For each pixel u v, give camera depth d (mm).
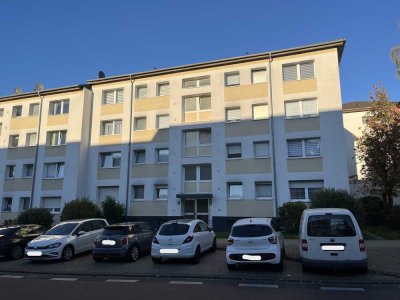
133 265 12648
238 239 10930
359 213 18312
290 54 24031
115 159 27656
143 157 27062
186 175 25406
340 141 21984
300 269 11156
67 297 8117
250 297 7898
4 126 31438
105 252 13141
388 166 21125
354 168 31859
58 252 13766
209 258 13477
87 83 28922
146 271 11516
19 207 29297
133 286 9320
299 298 7750
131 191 26453
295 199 22484
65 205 24203
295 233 19797
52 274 11609
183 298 7898
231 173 23938
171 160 25609
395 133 21000
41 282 10109
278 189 22641
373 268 10750
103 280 10297
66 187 27469
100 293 8508
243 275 10453
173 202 25031
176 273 11055
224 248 15461
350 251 9734
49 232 14977
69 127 28484
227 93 25094
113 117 28078
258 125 23906
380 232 19594
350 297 7793
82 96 28641
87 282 10008
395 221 20688
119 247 13125
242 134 24188
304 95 23219
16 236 15398
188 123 25750
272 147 23203
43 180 28594
